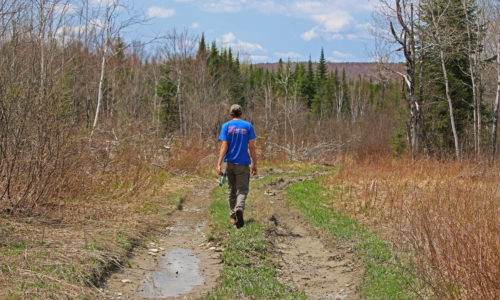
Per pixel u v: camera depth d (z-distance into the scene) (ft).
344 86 244.01
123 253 20.81
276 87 197.88
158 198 36.27
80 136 29.66
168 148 57.47
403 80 79.77
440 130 91.50
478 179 45.55
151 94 116.06
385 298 17.11
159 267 20.30
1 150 24.04
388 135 122.01
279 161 89.56
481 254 15.21
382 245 24.23
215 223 27.99
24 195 23.59
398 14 72.23
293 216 34.47
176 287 17.83
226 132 24.35
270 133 101.14
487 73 86.99
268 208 33.60
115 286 17.28
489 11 73.20
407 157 69.62
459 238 17.11
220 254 22.35
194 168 56.29
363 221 31.12
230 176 25.09
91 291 15.79
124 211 28.84
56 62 30.68
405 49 74.54
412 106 77.46
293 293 17.87
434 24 72.38
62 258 17.88
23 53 26.43
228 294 16.94
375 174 52.70
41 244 19.45
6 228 20.88
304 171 75.92
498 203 27.78
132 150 47.42
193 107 106.42
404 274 19.20
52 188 25.71
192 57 117.08
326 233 28.09
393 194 39.32
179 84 113.09
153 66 123.24
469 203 27.50
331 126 129.59
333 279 20.27
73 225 23.54
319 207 37.22
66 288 15.26
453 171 51.80
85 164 30.60
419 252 18.98
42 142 25.02
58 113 26.35
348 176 54.19
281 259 22.90
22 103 24.63
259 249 23.18
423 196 34.12
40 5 29.32
